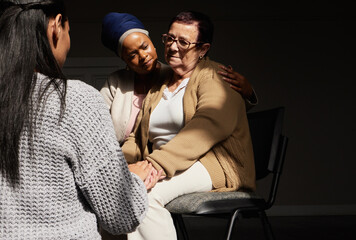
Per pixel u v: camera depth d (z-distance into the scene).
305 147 7.45
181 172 1.84
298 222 6.38
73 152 1.13
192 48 2.07
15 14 1.15
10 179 1.10
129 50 2.21
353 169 7.44
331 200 7.40
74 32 7.30
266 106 7.49
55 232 1.11
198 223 6.13
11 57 1.12
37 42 1.18
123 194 1.18
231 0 7.44
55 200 1.12
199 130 1.85
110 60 7.31
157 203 1.73
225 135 1.90
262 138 2.13
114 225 1.19
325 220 6.61
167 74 2.25
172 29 2.08
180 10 7.36
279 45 7.52
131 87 2.34
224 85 2.00
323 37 7.55
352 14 7.52
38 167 1.11
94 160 1.15
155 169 1.75
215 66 2.10
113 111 2.30
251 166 1.98
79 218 1.16
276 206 7.34
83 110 1.15
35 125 1.11
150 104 2.10
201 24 2.09
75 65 7.29
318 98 7.51
